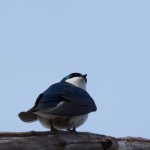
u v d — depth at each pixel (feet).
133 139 34.30
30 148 27.37
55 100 35.70
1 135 27.17
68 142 29.63
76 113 34.76
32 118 36.04
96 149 31.48
